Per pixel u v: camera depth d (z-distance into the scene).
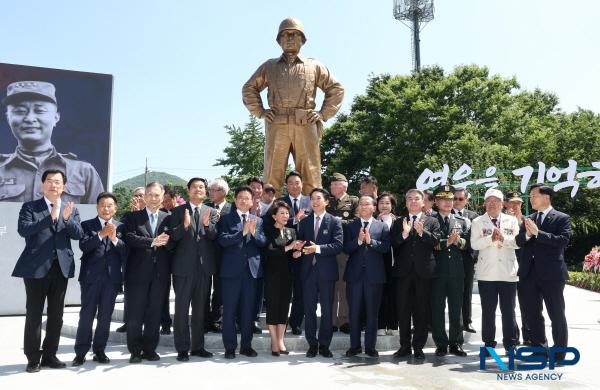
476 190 16.86
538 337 5.60
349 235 5.94
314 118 8.04
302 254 5.90
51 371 4.89
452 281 5.86
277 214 5.78
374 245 5.66
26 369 4.93
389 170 23.98
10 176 10.62
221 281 5.91
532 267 5.62
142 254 5.41
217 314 6.47
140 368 5.01
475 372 4.96
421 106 23.56
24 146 10.74
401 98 25.70
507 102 25.02
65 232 5.21
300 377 4.67
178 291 5.47
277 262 5.74
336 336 6.31
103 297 5.32
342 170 26.77
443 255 5.85
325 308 5.67
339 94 8.41
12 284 10.50
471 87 24.42
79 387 4.29
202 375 4.72
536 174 21.09
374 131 26.14
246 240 5.72
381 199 6.64
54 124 11.01
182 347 5.42
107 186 11.38
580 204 25.05
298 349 6.01
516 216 6.34
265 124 8.33
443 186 6.26
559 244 5.40
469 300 6.83
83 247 5.30
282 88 8.04
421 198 5.78
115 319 7.67
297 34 7.99
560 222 5.55
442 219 6.11
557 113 31.77
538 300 5.64
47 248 5.03
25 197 10.70
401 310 5.68
